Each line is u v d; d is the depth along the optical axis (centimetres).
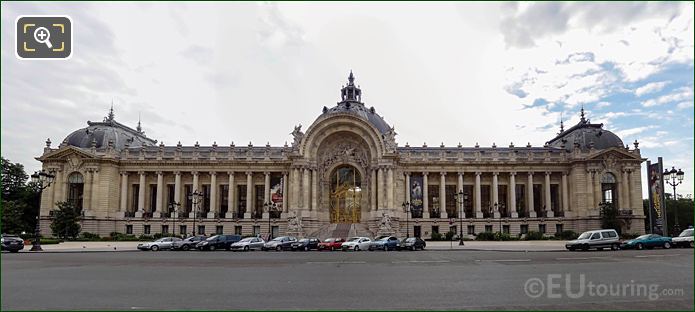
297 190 9456
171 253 5747
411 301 2012
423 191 10331
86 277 2884
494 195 10362
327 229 9325
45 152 10394
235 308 1861
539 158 10406
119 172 10475
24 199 11206
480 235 9256
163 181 10581
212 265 3819
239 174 10581
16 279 2777
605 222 9431
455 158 10438
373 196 9506
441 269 3394
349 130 9750
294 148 9738
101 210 10031
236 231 10231
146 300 2038
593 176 9956
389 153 9519
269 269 3453
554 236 9375
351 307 1881
